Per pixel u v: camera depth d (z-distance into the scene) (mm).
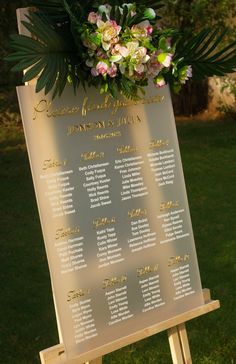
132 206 3420
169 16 12531
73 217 3219
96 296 3299
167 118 3568
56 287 3172
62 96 3178
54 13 3074
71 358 3209
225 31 3689
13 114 12977
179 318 3600
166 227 3557
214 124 13000
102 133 3322
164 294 3551
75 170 3229
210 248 6609
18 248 6766
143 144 3471
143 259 3465
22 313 5312
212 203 8188
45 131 3141
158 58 3166
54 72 2982
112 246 3346
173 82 3449
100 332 3312
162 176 3541
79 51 3070
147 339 4863
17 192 8922
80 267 3244
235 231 7117
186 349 3760
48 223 3148
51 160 3154
